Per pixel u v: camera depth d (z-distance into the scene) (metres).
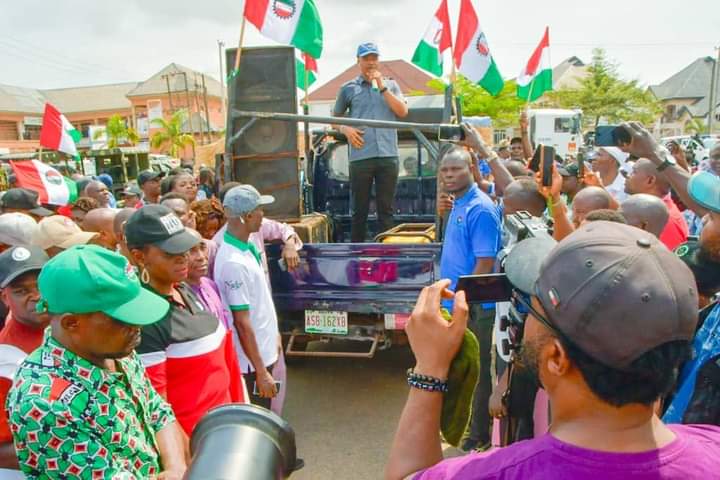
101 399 1.58
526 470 0.89
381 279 4.26
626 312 0.84
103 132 45.88
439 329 1.13
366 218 5.64
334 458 3.72
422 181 6.35
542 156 2.75
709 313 1.71
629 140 3.04
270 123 4.88
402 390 4.67
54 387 1.52
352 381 4.86
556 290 0.91
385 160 5.40
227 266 3.19
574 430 0.92
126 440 1.63
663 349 0.86
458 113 5.36
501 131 33.91
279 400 3.67
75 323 1.56
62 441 1.51
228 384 2.46
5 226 3.08
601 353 0.86
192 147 41.47
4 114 46.66
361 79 5.38
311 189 6.50
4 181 13.77
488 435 3.44
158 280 2.28
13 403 1.52
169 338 2.22
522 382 1.69
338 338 4.44
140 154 22.00
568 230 2.75
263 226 4.21
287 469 1.11
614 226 0.97
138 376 1.83
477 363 1.16
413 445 1.10
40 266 2.02
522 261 1.33
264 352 3.37
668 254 0.91
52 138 8.80
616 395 0.87
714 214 2.00
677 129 60.91
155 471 1.75
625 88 39.97
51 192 5.52
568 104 40.59
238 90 4.87
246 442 1.02
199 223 3.86
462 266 3.57
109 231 3.53
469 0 6.96
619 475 0.85
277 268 4.39
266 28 4.99
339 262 4.30
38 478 1.54
